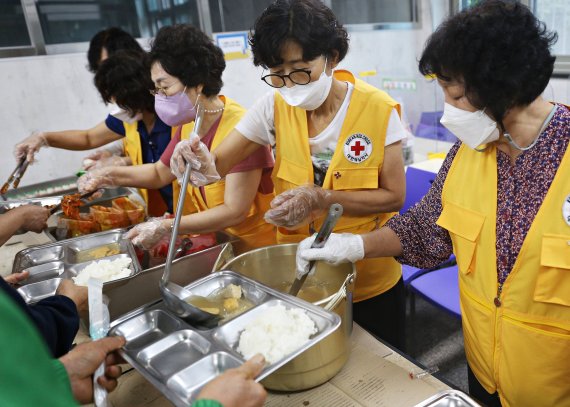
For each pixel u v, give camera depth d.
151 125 2.02
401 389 0.92
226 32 3.37
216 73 1.57
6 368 0.43
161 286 1.03
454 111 0.91
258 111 1.46
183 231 1.49
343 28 1.25
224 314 1.02
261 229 1.74
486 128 0.89
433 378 0.95
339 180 1.39
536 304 0.94
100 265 1.37
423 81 3.30
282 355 0.86
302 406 0.90
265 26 1.13
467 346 1.16
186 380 0.85
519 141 0.92
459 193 1.04
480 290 1.03
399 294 1.62
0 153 2.89
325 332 0.86
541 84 0.82
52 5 2.86
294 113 1.40
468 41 0.80
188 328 0.97
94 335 0.96
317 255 1.11
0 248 1.86
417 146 3.44
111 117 2.35
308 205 1.30
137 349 0.92
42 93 2.94
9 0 2.73
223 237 1.54
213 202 1.69
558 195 0.88
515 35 0.78
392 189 1.40
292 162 1.46
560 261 0.88
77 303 1.07
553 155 0.88
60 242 1.57
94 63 2.26
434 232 1.15
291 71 1.18
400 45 3.54
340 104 1.36
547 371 0.97
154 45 1.51
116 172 1.88
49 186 2.46
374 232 1.20
